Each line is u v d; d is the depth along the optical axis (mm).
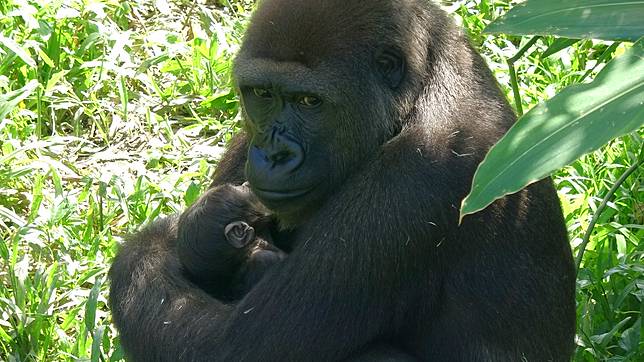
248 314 6152
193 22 10977
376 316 6141
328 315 6043
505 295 6188
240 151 7152
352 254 6004
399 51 6211
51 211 8500
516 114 6918
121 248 6980
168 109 10203
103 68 10016
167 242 6965
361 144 6234
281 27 6109
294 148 6156
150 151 9656
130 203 8859
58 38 10172
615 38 5043
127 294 6645
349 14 6129
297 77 6031
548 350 6371
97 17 10586
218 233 6691
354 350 6180
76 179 9336
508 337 6230
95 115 10031
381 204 6016
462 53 6527
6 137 9453
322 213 6148
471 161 6078
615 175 9078
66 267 8195
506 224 6164
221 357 6168
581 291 7824
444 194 6031
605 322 7664
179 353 6293
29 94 9672
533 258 6246
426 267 6156
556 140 4578
